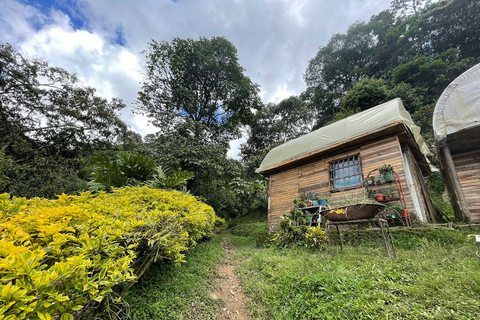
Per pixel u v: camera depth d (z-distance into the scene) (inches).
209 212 181.2
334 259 113.0
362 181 197.3
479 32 581.6
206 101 608.1
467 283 69.8
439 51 658.8
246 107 669.3
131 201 103.0
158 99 524.7
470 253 99.0
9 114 394.9
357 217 124.0
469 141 199.2
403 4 872.3
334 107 904.9
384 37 871.7
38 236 44.9
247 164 700.0
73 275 36.4
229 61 639.1
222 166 404.8
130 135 542.9
